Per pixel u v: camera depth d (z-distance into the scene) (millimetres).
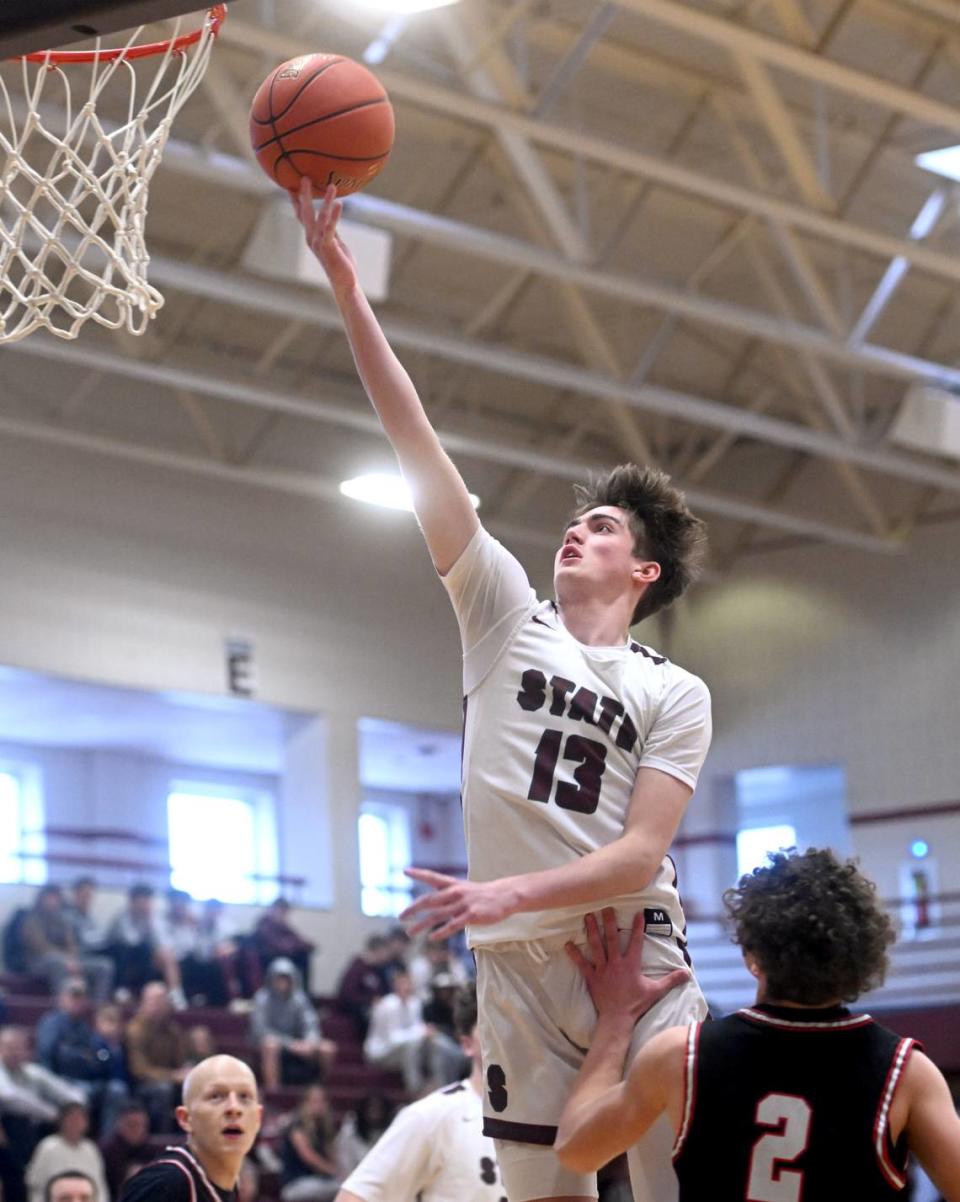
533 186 15148
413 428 4105
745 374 21688
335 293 4180
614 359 18172
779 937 3473
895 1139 3400
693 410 18469
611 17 13547
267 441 20953
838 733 23156
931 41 15422
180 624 20094
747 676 23922
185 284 15477
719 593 24281
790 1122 3379
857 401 19531
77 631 19234
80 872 21359
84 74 7719
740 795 25000
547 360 17672
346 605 21766
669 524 4363
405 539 22594
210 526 20594
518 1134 3953
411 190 17781
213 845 23109
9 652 18656
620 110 16672
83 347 16875
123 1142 13609
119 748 22297
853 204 18109
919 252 15805
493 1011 4004
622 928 3971
